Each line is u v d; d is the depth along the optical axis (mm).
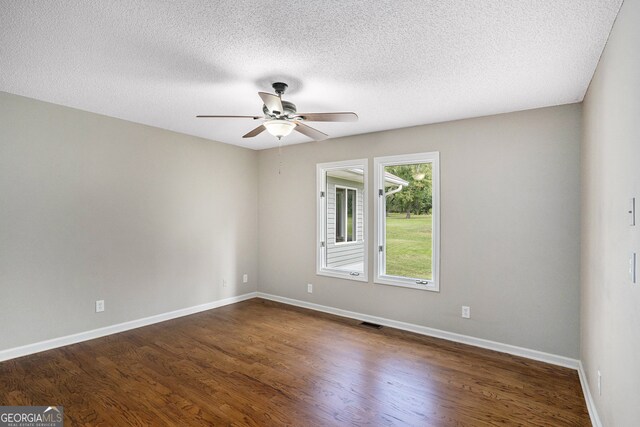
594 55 2168
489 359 3146
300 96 2967
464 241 3559
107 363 2984
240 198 5164
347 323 4164
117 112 3514
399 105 3170
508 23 1838
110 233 3689
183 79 2629
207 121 3828
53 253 3270
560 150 3088
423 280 3891
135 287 3916
